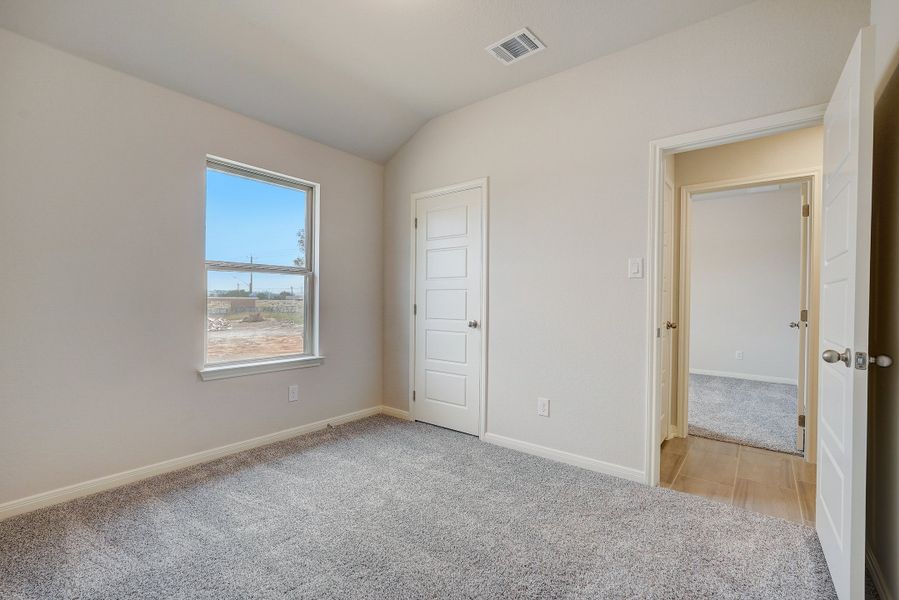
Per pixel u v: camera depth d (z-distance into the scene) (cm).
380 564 167
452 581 158
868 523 171
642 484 241
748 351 562
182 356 259
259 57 254
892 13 153
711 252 589
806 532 192
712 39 222
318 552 175
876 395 168
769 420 375
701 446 311
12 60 198
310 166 330
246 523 197
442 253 348
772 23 206
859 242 133
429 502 218
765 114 207
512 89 302
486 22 230
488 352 313
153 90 246
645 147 243
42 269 208
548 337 282
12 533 186
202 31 230
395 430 339
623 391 250
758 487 241
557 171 279
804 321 301
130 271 237
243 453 284
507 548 178
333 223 349
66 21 204
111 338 230
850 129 143
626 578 160
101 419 227
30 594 149
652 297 240
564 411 274
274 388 308
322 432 332
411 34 241
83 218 220
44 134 208
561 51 255
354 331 368
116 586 153
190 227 262
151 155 245
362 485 238
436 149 350
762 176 295
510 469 261
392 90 305
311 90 289
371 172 382
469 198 329
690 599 149
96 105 224
